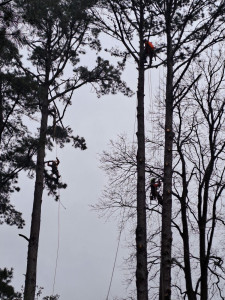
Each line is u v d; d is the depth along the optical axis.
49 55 21.53
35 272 19.23
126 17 15.94
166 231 14.20
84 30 21.22
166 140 14.99
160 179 18.03
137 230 14.67
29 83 18.16
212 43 14.80
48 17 20.50
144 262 14.34
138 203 14.93
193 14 15.14
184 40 15.25
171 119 15.12
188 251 18.05
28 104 18.72
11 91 17.84
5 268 18.75
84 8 18.59
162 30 16.17
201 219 18.39
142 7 15.88
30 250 19.44
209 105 18.91
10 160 19.11
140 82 16.00
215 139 18.91
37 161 20.48
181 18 15.90
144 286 14.08
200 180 18.88
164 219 14.31
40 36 21.53
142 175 15.20
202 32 15.83
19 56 20.27
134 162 18.91
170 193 14.54
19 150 18.80
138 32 16.44
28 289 18.95
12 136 19.00
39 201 19.98
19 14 11.66
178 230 18.31
